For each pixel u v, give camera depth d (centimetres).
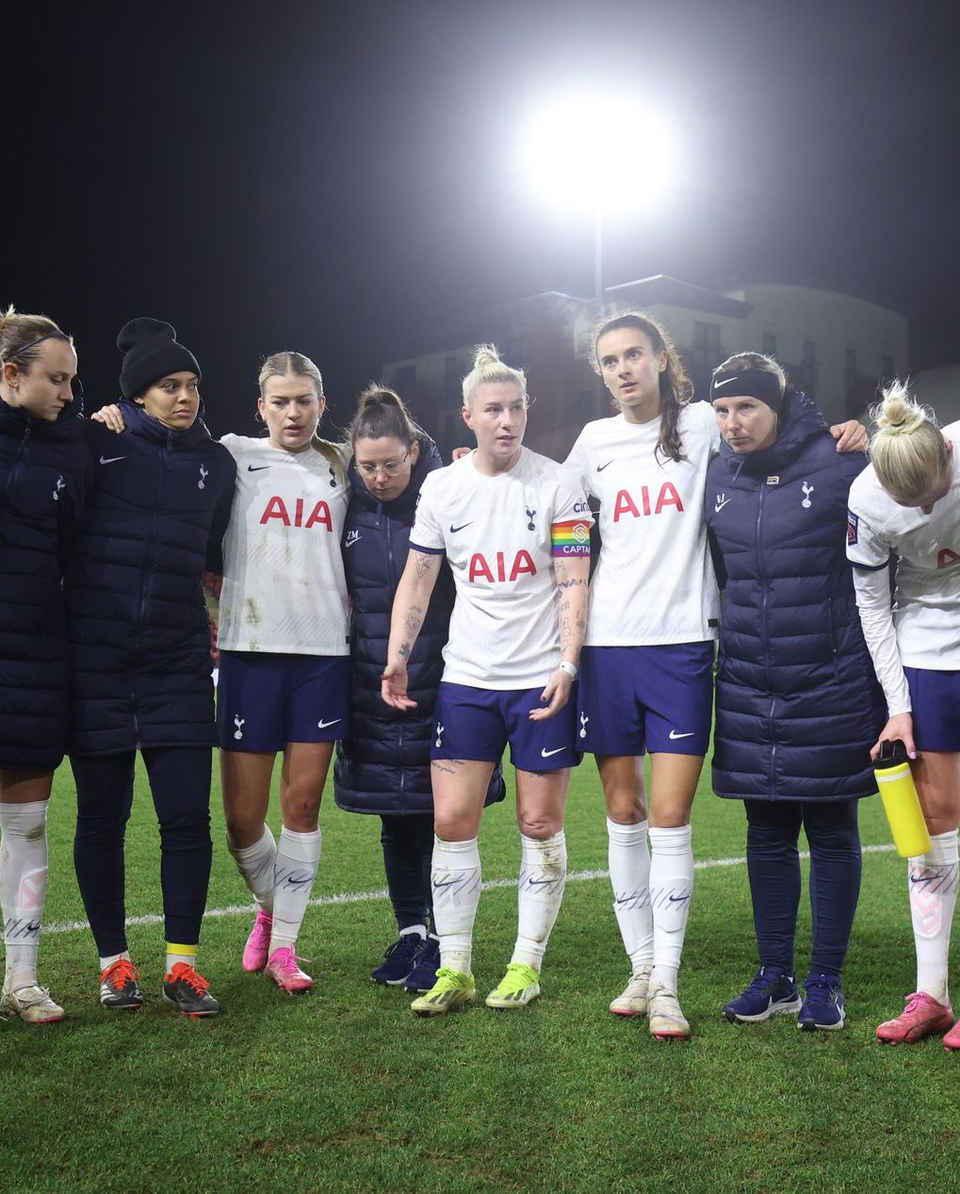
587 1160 215
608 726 304
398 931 375
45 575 290
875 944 373
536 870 312
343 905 425
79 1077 253
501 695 307
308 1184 206
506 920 405
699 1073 257
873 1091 247
